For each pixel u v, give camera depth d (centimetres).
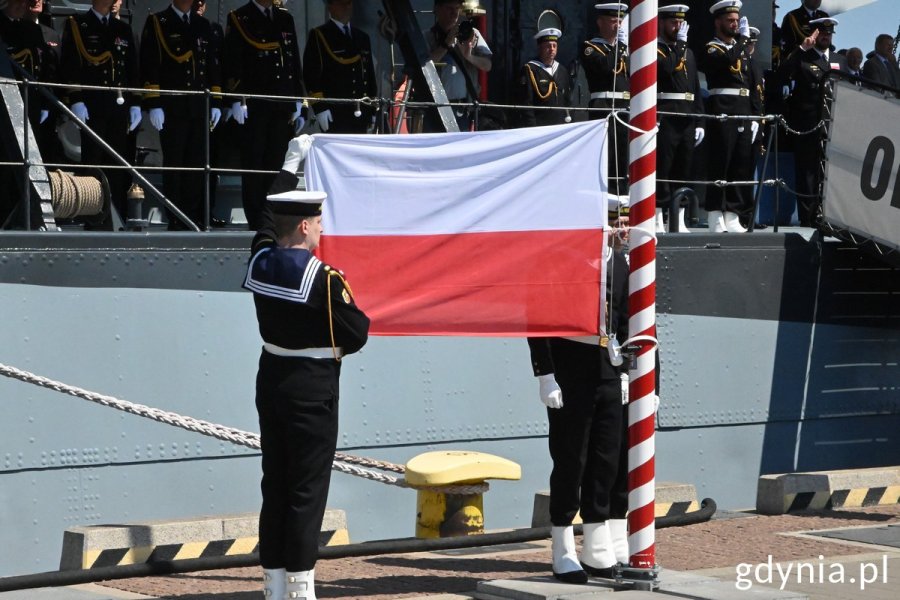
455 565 1071
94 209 1266
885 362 1584
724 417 1479
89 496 1152
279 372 836
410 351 1301
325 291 826
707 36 1788
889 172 1512
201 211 1404
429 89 1455
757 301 1497
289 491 842
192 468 1203
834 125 1502
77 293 1143
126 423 1168
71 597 922
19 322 1117
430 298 1017
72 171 1323
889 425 1594
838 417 1555
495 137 1019
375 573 1036
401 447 1298
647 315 932
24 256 1119
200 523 1067
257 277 838
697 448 1466
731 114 1616
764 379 1505
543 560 1092
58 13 1480
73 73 1323
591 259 973
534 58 1584
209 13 1528
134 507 1174
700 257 1459
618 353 938
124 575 992
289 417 832
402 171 1020
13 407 1113
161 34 1350
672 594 903
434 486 1100
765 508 1342
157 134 1505
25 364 1120
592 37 1686
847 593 948
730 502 1488
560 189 995
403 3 1479
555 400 943
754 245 1496
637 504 933
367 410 1279
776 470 1520
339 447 1266
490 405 1342
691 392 1456
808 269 1530
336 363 843
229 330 1215
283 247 846
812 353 1534
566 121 1548
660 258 1431
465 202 1009
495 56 1694
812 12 1936
